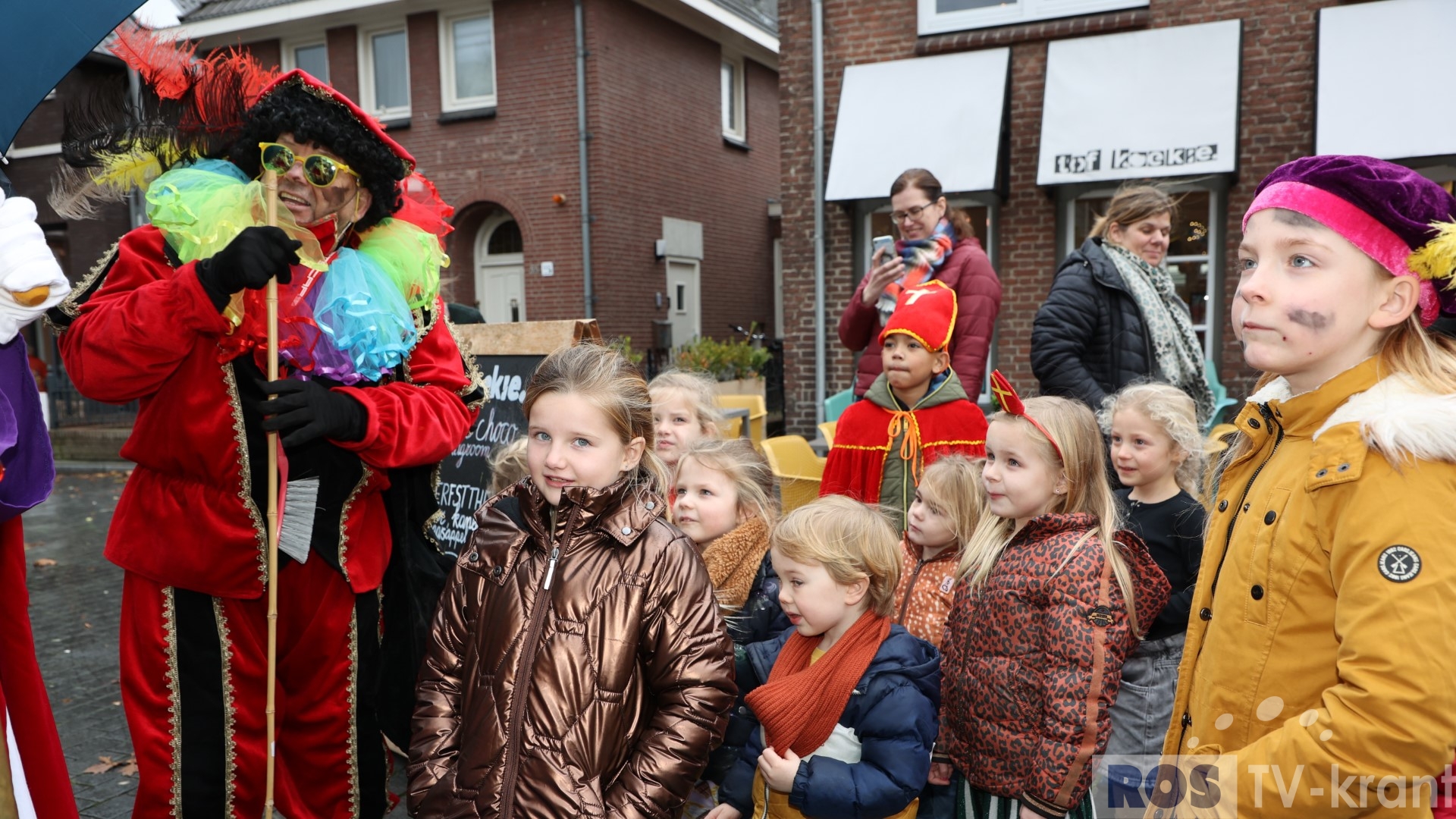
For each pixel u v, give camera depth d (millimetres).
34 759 1691
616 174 12336
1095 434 2064
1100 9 7434
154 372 1756
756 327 13969
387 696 2191
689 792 1673
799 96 8242
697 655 1716
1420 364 1234
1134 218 3385
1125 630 1839
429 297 2119
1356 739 1092
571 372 1797
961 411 3021
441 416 2064
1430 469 1139
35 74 1560
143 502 1923
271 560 1787
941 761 2062
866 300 3762
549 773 1578
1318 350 1246
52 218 12531
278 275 1665
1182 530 2461
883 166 7668
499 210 12922
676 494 2600
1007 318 7809
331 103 1872
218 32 12820
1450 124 6266
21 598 1688
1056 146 7250
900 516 2936
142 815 1946
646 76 12906
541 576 1727
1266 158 7020
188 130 1896
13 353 1637
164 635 1916
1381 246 1211
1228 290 7168
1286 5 6895
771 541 2020
